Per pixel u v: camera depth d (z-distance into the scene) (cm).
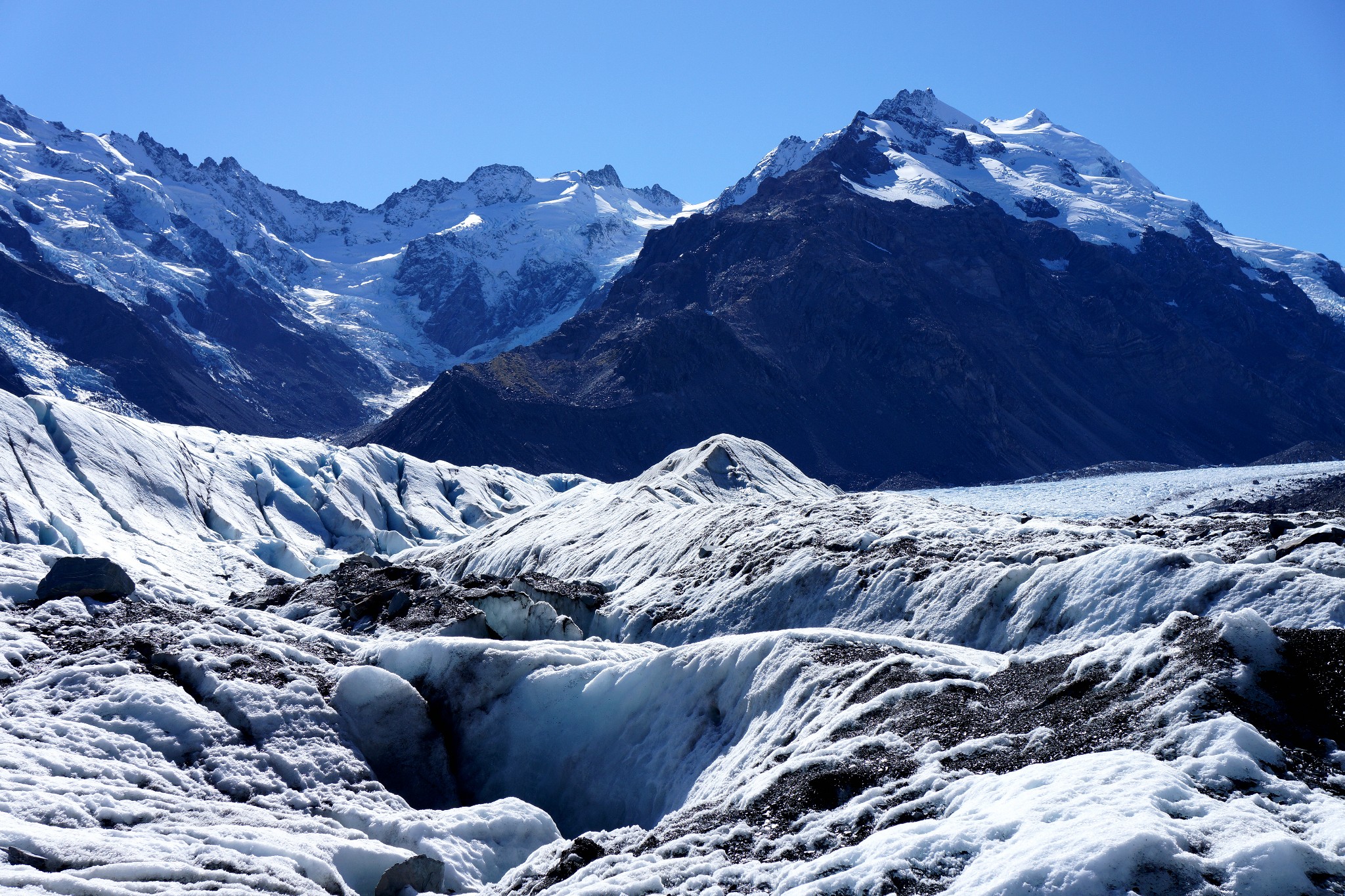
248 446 10225
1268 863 705
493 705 2109
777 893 897
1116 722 1009
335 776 1788
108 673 1912
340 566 3991
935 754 1098
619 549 4653
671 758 1819
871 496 4141
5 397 7944
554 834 1675
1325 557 1991
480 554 6156
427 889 1368
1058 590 2186
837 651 1738
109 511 7250
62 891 1023
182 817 1407
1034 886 729
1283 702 957
